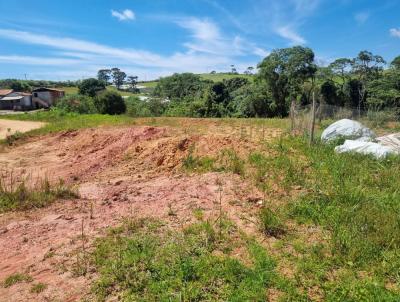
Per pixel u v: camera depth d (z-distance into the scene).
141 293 3.85
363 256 4.33
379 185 6.72
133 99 61.78
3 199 6.95
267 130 12.64
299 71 39.25
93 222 5.76
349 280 3.93
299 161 8.05
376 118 15.96
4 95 65.81
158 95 73.94
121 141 12.26
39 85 98.38
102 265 4.41
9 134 19.12
